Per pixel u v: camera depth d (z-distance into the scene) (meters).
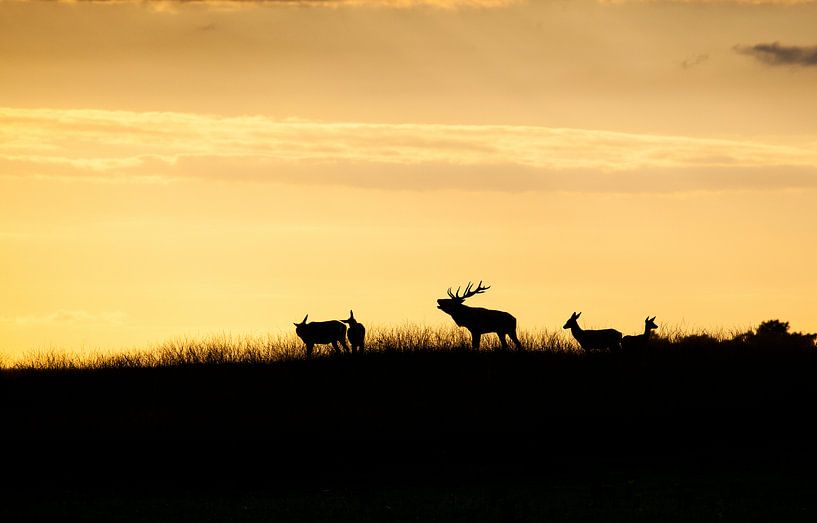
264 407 97.88
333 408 95.38
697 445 83.44
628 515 63.06
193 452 83.62
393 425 89.38
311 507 67.50
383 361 111.88
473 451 83.00
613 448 83.25
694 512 63.28
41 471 79.69
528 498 68.56
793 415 90.50
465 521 62.62
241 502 69.88
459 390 100.88
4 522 64.50
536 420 90.06
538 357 111.88
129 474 78.88
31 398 104.94
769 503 65.19
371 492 72.44
